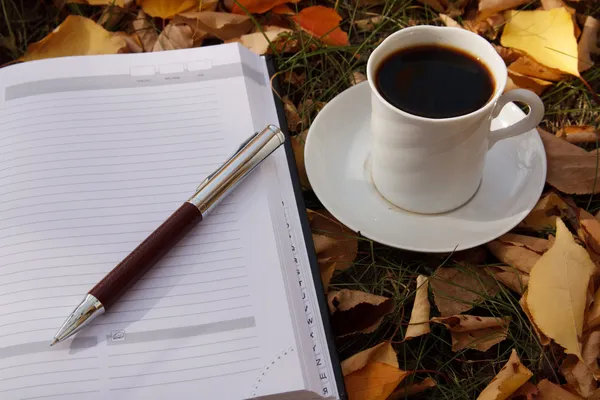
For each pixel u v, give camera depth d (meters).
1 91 0.47
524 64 0.54
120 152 0.46
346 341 0.45
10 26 0.56
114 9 0.57
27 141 0.45
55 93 0.47
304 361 0.41
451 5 0.58
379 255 0.48
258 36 0.55
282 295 0.42
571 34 0.53
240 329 0.41
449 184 0.46
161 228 0.43
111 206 0.44
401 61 0.46
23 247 0.43
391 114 0.43
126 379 0.40
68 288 0.42
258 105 0.48
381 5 0.59
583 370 0.44
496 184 0.48
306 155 0.49
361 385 0.43
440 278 0.47
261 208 0.45
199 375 0.40
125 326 0.41
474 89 0.44
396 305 0.46
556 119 0.54
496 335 0.45
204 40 0.57
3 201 0.44
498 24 0.56
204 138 0.47
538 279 0.44
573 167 0.50
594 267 0.44
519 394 0.44
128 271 0.42
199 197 0.44
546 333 0.44
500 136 0.46
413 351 0.45
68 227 0.43
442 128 0.42
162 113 0.47
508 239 0.48
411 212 0.48
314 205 0.50
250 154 0.45
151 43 0.56
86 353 0.41
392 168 0.46
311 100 0.54
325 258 0.47
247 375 0.40
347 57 0.56
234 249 0.43
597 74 0.54
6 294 0.42
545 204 0.48
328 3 0.59
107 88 0.47
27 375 0.40
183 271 0.43
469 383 0.45
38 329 0.41
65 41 0.54
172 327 0.41
